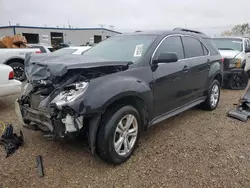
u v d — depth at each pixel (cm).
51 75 294
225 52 851
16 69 932
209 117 513
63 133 292
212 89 546
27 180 288
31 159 334
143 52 376
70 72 296
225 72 809
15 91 549
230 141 395
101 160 332
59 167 315
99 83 299
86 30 3672
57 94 292
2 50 911
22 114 357
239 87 832
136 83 333
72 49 908
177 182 284
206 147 371
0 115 521
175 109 432
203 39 534
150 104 361
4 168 312
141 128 358
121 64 332
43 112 309
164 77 385
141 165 320
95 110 284
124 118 320
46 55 359
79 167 316
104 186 278
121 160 321
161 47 398
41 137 401
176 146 374
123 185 280
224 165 320
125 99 328
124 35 457
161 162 327
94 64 304
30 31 3195
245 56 874
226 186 277
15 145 364
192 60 464
